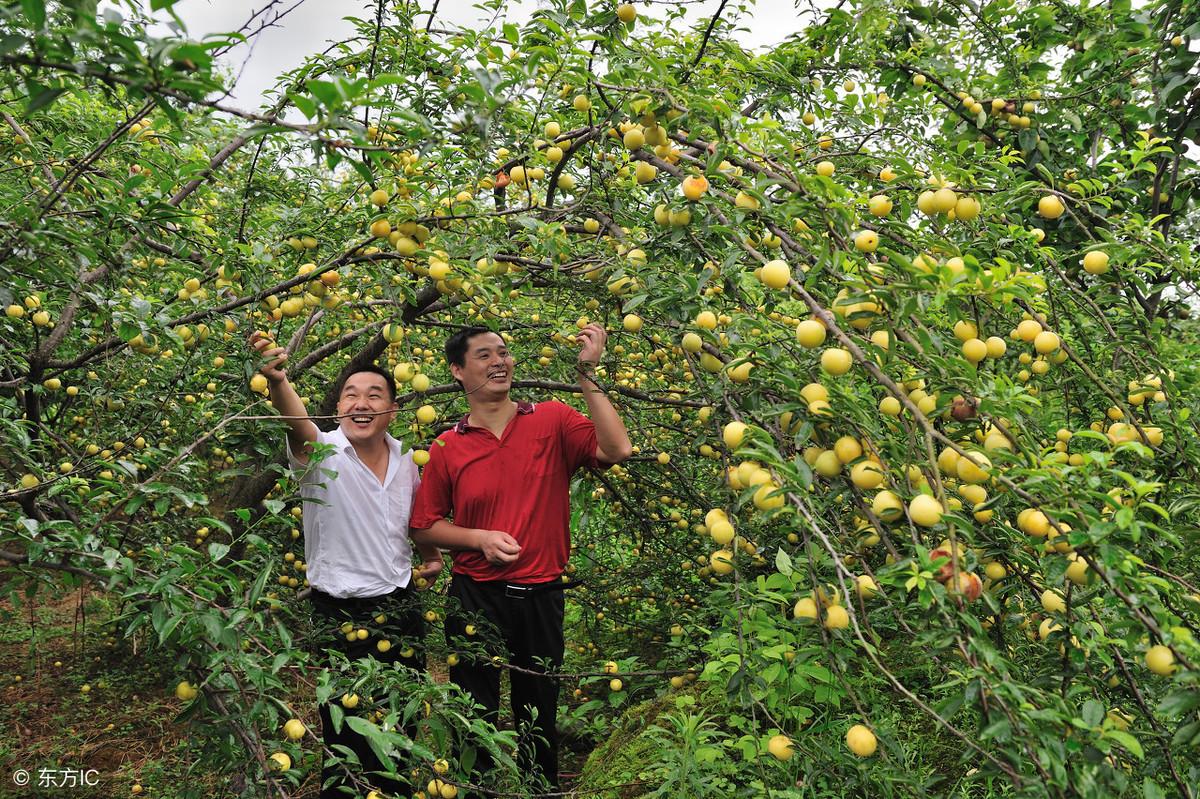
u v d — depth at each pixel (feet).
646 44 9.19
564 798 10.53
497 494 10.53
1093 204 8.86
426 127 4.85
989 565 5.57
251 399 9.85
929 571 4.50
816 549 5.33
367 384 10.37
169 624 5.37
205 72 3.98
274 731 6.15
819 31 12.89
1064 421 9.10
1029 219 11.44
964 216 6.75
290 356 11.98
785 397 5.70
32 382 9.42
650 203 9.62
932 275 4.91
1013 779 4.23
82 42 4.03
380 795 6.96
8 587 6.14
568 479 11.07
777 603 7.87
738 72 10.73
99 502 6.94
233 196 12.76
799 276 6.04
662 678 12.98
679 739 10.42
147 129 9.30
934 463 4.85
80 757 13.78
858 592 5.14
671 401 11.05
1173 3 12.06
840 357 5.27
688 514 13.99
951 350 5.92
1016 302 6.86
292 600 10.48
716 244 6.86
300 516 12.23
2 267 6.13
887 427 5.62
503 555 10.07
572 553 15.89
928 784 5.44
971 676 4.41
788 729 8.67
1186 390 7.66
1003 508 5.81
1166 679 5.21
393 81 4.23
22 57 3.94
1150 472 6.54
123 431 12.00
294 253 9.07
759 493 5.15
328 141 4.68
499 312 9.20
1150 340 7.68
